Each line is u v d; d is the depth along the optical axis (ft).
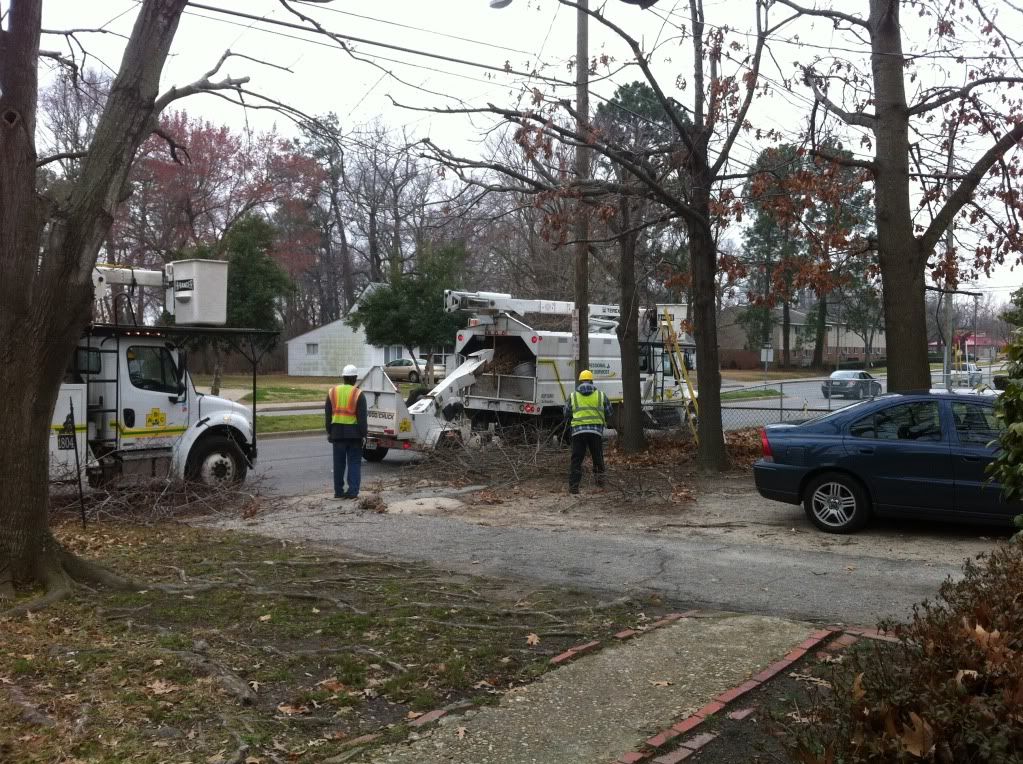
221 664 18.03
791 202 46.60
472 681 17.31
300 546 31.09
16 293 23.25
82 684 16.79
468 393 63.57
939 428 31.27
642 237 73.92
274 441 75.66
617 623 21.27
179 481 39.88
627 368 57.67
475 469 49.44
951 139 47.11
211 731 14.78
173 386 41.55
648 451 57.93
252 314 121.49
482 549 30.60
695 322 49.14
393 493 44.42
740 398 112.27
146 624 21.02
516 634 20.45
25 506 23.45
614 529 34.24
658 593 24.40
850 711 10.40
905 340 45.01
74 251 23.52
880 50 45.42
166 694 16.34
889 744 9.55
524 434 58.59
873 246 47.29
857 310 192.54
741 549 30.17
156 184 96.53
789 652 18.63
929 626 12.55
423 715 15.60
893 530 33.04
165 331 40.34
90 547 30.50
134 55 23.81
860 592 24.20
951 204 44.91
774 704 15.92
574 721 15.19
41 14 23.36
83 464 37.52
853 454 32.14
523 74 42.04
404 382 149.69
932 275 49.62
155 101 24.90
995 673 10.78
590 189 49.47
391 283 108.88
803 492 33.24
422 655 18.75
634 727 14.92
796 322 245.65
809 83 46.83
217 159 94.43
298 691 16.87
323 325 208.23
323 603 23.03
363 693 16.70
